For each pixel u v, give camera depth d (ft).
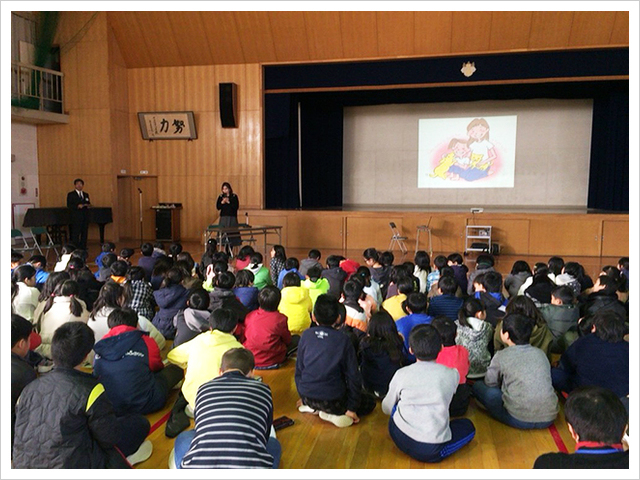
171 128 37.42
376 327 9.95
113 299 11.09
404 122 45.09
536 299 13.24
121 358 8.88
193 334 11.41
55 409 5.85
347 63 34.55
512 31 31.07
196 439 5.93
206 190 37.78
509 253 31.60
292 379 11.55
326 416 9.34
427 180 45.01
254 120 36.52
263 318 11.89
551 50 31.53
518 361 9.00
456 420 8.52
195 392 8.84
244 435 5.84
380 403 10.19
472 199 44.34
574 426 4.98
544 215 31.04
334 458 8.24
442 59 33.17
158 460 8.21
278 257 19.61
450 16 30.96
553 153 42.68
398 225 32.94
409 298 11.01
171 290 13.51
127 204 39.24
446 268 15.11
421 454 7.81
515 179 43.50
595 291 12.36
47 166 37.65
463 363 9.29
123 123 37.83
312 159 43.32
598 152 40.50
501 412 9.22
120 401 8.87
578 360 9.07
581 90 38.55
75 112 36.86
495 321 12.00
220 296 12.50
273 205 38.09
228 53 35.73
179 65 37.11
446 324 9.37
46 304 11.21
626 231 30.12
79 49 36.29
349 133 46.14
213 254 19.29
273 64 35.65
